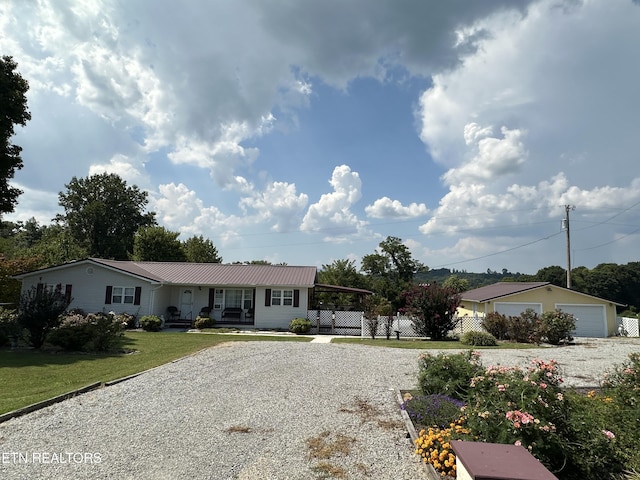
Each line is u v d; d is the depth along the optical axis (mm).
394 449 5004
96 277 22516
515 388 4430
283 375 9297
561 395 4320
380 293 41000
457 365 6992
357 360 11602
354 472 4367
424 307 20266
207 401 7117
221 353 12477
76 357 11938
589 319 25375
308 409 6684
